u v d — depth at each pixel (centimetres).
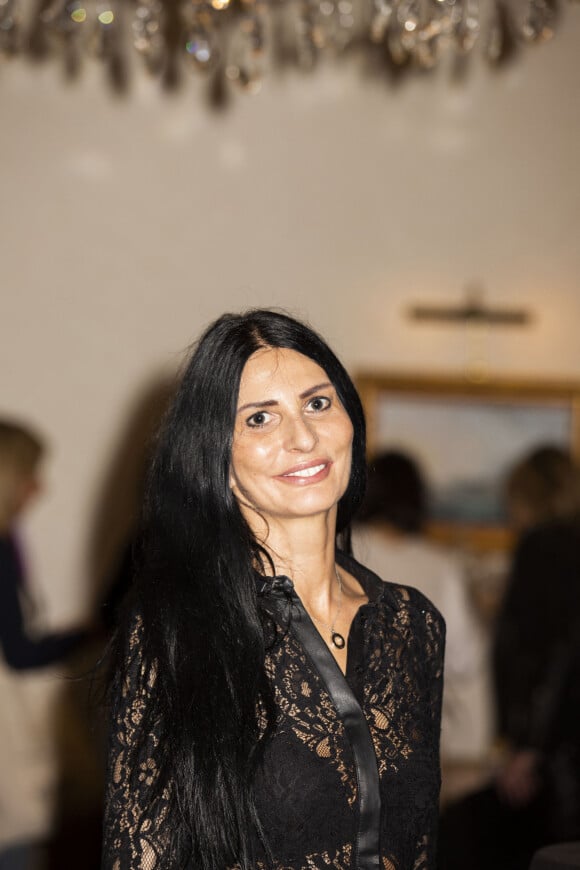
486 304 646
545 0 425
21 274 637
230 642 178
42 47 636
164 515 187
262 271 643
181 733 174
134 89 639
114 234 640
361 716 181
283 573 187
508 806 370
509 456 646
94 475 635
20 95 636
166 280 641
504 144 648
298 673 181
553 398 646
